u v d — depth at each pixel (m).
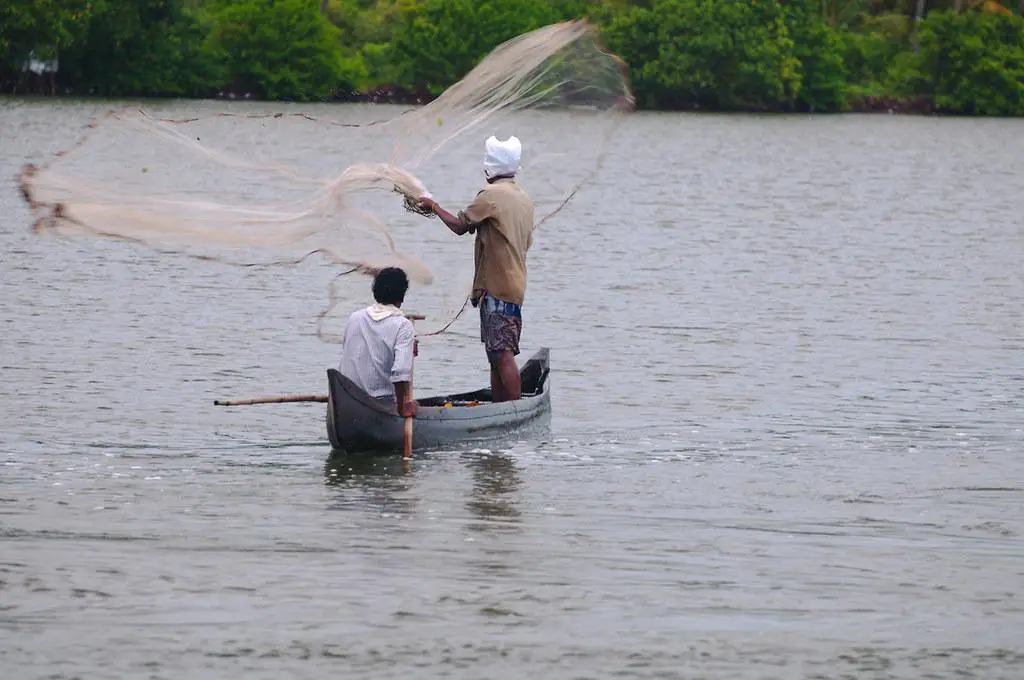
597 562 37.31
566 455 48.44
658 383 60.47
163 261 88.94
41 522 39.78
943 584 36.16
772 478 45.81
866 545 39.12
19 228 102.38
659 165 177.25
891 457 48.81
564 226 114.69
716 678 30.47
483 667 30.77
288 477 45.00
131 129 50.38
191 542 38.31
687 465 47.41
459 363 63.94
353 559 37.16
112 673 30.14
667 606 34.34
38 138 182.12
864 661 31.45
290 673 30.28
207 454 47.88
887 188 156.00
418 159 50.69
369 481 44.62
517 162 50.69
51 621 32.75
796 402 57.19
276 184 50.41
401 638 32.19
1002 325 75.19
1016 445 50.62
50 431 50.50
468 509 41.72
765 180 162.12
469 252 82.44
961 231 117.94
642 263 95.75
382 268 50.94
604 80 51.44
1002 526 41.03
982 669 31.16
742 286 86.94
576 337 70.38
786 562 37.62
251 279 83.62
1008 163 192.88
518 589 35.28
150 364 62.06
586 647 31.88
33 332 68.25
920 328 73.94
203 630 32.41
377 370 47.84
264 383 59.03
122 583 35.16
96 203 46.53
